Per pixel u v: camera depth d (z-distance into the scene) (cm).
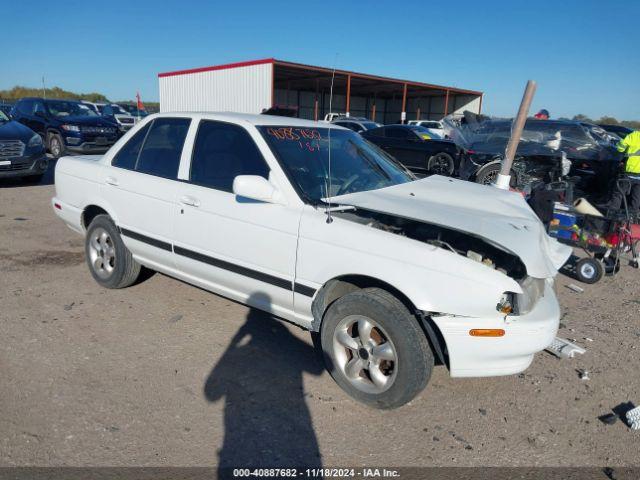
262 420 312
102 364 365
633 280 629
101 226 486
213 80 2553
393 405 317
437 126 2778
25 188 1036
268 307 377
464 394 354
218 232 388
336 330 335
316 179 380
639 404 352
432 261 300
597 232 608
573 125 1169
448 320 297
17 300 466
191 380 351
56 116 1523
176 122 446
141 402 323
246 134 396
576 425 325
